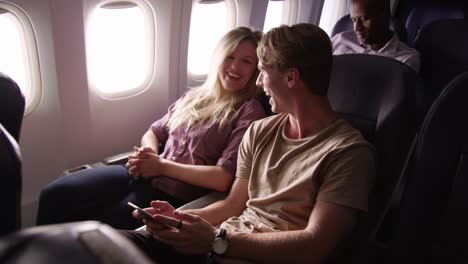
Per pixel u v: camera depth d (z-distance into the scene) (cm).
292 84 117
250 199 132
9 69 174
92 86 200
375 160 117
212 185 153
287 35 115
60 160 206
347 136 117
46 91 187
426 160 112
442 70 229
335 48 269
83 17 177
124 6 190
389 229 169
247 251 111
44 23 170
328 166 114
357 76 142
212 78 174
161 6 201
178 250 116
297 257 108
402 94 131
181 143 173
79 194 155
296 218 120
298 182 119
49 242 35
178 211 123
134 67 213
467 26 222
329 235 108
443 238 114
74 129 200
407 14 366
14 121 122
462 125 108
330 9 346
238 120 164
